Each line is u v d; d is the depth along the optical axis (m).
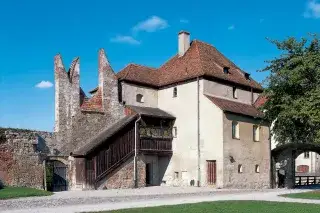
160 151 37.16
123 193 28.16
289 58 34.38
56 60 35.34
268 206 19.30
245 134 36.50
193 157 36.28
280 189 37.00
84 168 31.38
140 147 35.47
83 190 30.95
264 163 38.34
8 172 28.33
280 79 34.66
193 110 36.81
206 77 36.56
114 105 36.66
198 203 20.80
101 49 36.75
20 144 29.14
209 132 35.16
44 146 32.00
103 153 32.56
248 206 19.27
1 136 28.36
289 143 38.75
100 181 32.16
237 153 35.34
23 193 24.33
